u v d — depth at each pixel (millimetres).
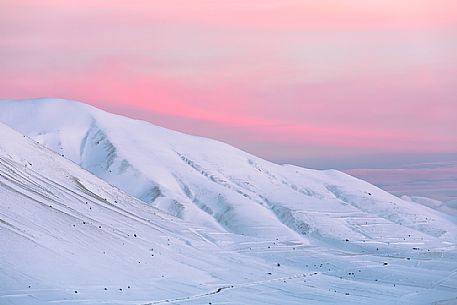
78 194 191375
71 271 125562
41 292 112375
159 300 123500
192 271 154375
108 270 133625
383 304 138875
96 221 165875
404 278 174250
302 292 146125
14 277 114625
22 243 126625
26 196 154625
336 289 153500
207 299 128875
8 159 186750
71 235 144000
